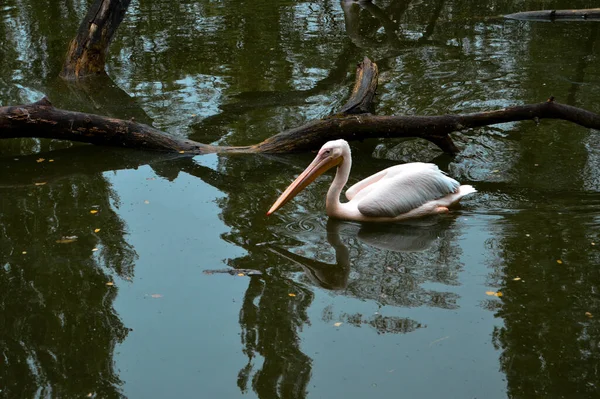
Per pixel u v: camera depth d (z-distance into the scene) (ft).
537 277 21.72
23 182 30.55
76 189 29.73
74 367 17.87
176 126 37.65
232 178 30.94
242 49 53.57
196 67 49.26
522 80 44.01
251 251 24.00
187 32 59.21
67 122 33.58
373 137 33.81
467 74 45.55
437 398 16.55
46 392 16.87
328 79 45.60
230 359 18.12
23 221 26.40
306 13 65.05
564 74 44.96
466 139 34.86
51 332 19.34
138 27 61.21
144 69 49.11
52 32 58.59
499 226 25.59
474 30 57.36
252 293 21.26
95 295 21.18
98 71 47.91
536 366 17.60
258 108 40.37
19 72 48.06
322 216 27.12
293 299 20.88
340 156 26.32
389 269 22.67
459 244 24.30
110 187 29.91
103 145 35.17
